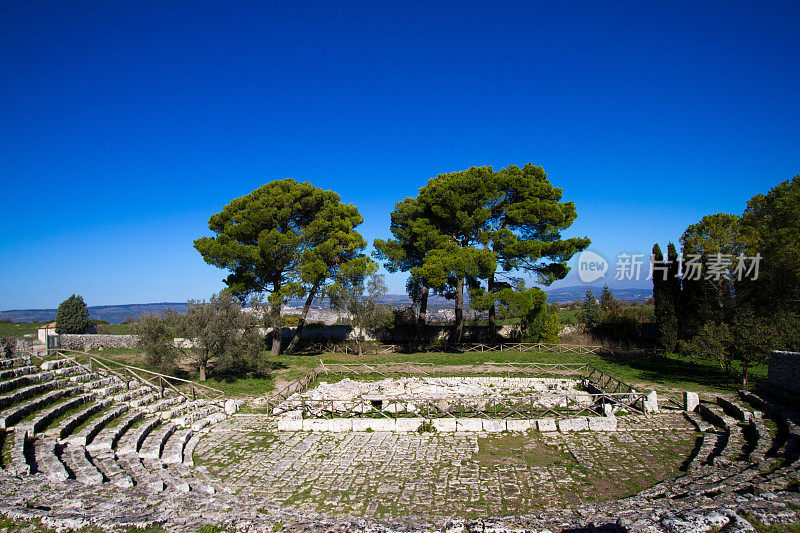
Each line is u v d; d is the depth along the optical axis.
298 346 43.31
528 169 36.94
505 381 26.20
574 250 33.91
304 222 37.38
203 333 25.64
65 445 14.56
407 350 40.62
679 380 25.55
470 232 36.16
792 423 15.71
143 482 12.50
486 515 11.46
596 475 13.86
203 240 33.72
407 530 9.38
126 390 21.39
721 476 12.47
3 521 9.05
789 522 8.60
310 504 12.18
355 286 38.75
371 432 18.25
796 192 33.38
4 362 20.94
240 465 15.02
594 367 29.12
